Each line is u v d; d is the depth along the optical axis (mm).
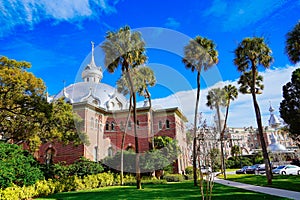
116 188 14656
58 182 14602
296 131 20922
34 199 11719
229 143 52531
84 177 16281
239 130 66000
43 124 15312
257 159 39875
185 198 8977
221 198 8648
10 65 13938
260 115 14688
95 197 10773
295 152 32688
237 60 15656
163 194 10414
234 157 43438
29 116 14930
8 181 11016
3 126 15234
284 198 8305
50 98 25609
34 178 12906
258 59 15312
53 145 23469
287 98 20812
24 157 13258
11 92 13633
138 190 12461
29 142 15766
